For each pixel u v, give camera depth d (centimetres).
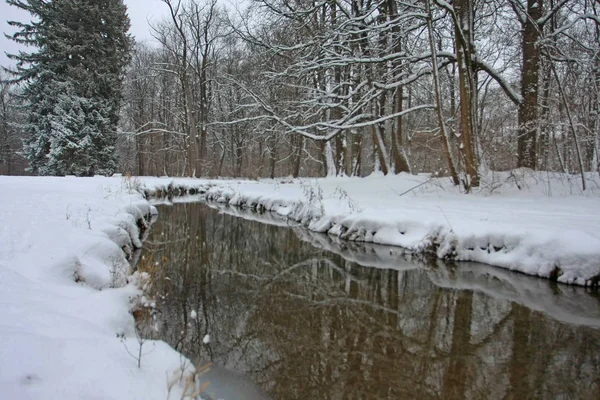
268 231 1130
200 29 2878
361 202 1131
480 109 1833
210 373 363
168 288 617
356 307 550
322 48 1373
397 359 402
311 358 400
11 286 342
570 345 427
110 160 2722
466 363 392
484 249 723
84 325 300
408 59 1305
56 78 2527
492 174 1183
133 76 3406
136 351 290
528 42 1238
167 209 1566
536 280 620
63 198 912
